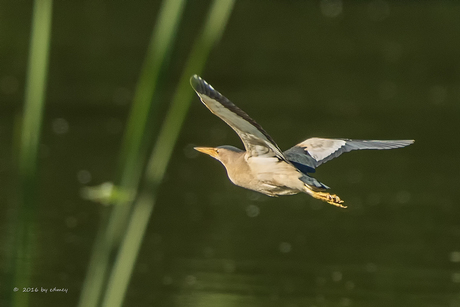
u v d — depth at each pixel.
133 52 27.55
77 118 20.03
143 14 34.19
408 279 11.38
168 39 2.47
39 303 10.00
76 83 23.39
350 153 18.83
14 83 23.09
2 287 9.19
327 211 14.88
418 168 17.42
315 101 22.62
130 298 10.45
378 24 35.03
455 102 23.08
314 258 12.24
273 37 31.66
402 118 21.09
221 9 2.63
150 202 2.89
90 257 11.70
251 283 11.09
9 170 16.08
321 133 18.91
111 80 23.89
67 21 32.06
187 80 2.74
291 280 11.27
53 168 16.14
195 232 13.39
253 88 23.78
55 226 12.99
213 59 27.45
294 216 14.55
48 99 21.58
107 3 35.78
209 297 10.48
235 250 12.46
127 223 2.89
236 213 14.51
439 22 35.75
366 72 26.70
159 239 12.92
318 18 35.97
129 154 2.62
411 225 13.83
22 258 2.80
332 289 11.00
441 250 12.62
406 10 38.62
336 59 28.48
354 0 39.97
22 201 2.64
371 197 15.38
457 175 16.81
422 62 28.34
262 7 37.69
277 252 12.52
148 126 2.60
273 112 21.03
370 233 13.51
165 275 11.34
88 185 15.10
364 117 21.09
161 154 2.87
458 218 14.15
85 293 2.96
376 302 10.53
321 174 17.03
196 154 18.28
